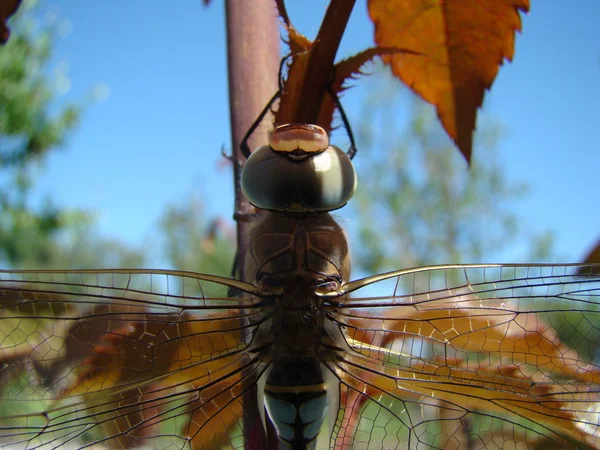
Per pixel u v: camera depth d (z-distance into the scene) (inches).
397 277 3.0
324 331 3.0
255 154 2.9
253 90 2.8
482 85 2.8
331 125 2.7
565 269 2.9
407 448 2.9
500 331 2.9
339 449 2.9
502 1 2.7
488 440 2.9
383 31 2.8
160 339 2.9
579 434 2.8
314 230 3.0
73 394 2.8
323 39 2.6
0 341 2.8
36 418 2.8
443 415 2.9
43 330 2.8
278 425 2.9
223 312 2.9
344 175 2.9
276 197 2.9
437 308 3.0
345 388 3.0
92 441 2.8
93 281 2.9
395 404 3.0
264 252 3.0
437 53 2.8
